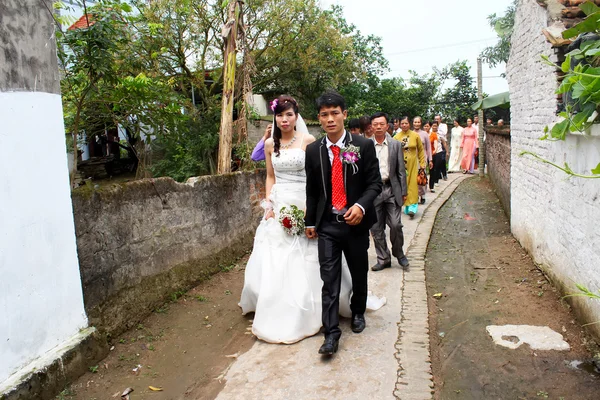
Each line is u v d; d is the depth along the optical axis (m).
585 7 3.20
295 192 4.28
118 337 3.90
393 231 5.68
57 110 3.29
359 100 20.25
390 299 4.75
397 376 3.27
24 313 2.93
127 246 4.10
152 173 12.38
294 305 3.91
